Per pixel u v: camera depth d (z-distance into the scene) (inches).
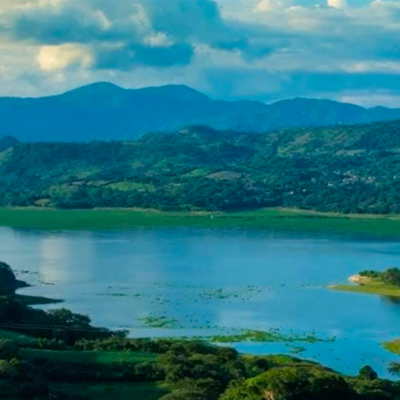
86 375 7869.1
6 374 7209.6
